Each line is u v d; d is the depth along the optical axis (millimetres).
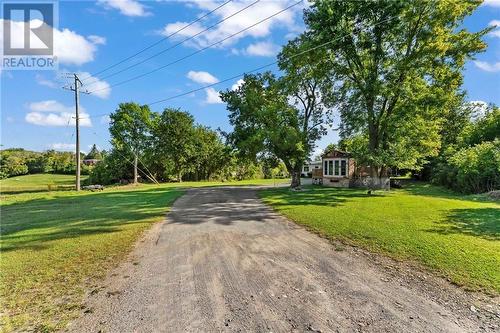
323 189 21906
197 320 3516
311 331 3270
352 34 18375
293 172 22969
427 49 16750
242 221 9391
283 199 15016
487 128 24000
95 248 6484
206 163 46625
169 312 3711
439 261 5289
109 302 3992
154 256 5965
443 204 12031
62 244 6809
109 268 5289
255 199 15469
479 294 4090
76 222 9586
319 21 18422
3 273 5039
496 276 4586
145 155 43031
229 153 29234
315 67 21172
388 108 19281
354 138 23766
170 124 43438
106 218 10195
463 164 19422
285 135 21094
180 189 24062
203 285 4527
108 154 41406
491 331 3246
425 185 25969
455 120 30062
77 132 26609
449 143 28203
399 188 23812
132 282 4664
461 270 4863
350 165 25391
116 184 38875
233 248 6457
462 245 6078
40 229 8602
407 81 17641
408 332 3240
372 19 17891
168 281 4695
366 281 4617
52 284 4598
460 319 3494
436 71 17797
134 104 39938
